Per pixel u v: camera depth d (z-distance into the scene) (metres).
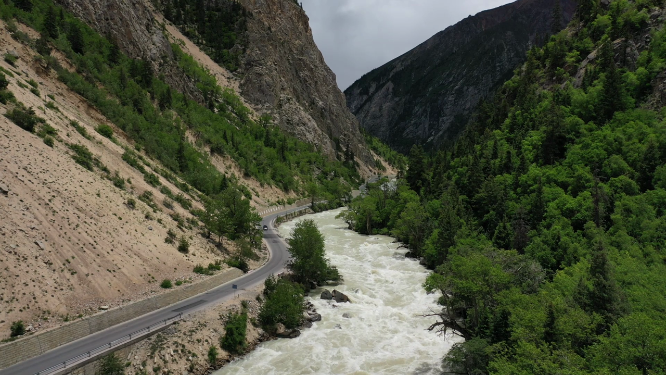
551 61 88.44
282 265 52.59
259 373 30.80
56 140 46.12
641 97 64.56
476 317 31.42
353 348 35.06
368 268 57.91
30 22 72.12
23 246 30.83
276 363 32.38
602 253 31.48
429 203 73.31
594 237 44.28
